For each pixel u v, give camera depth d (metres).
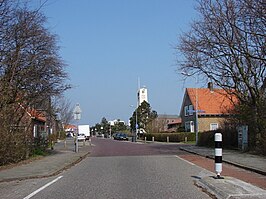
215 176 13.62
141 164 21.39
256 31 22.33
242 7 21.28
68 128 103.19
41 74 25.78
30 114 26.88
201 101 66.44
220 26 26.59
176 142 60.94
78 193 11.63
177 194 11.12
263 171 15.69
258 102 25.92
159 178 14.99
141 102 98.75
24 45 23.06
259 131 25.14
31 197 11.03
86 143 58.56
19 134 22.25
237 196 9.95
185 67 29.38
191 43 28.58
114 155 30.17
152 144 53.84
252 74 26.84
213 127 65.06
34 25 23.20
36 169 18.50
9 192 12.04
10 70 22.00
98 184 13.54
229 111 33.91
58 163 21.83
